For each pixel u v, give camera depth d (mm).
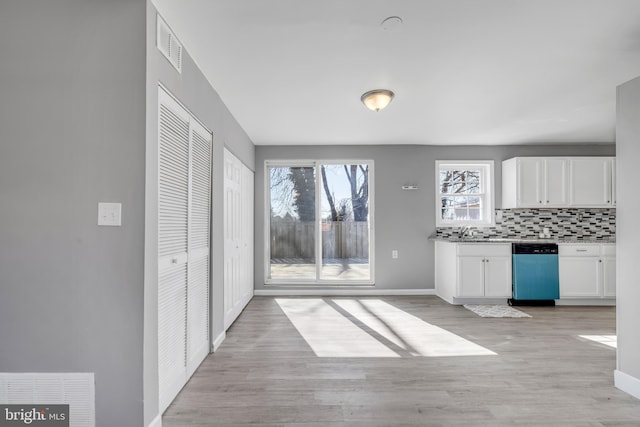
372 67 2584
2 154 1678
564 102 3352
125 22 1701
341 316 3912
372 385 2270
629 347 2180
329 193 5215
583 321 3768
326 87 2955
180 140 2221
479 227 5094
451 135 4617
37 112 1683
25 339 1665
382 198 5137
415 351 2861
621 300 2232
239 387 2240
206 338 2766
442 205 5223
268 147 5137
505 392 2186
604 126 4191
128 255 1678
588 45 2264
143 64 1698
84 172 1681
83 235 1673
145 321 1688
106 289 1671
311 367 2547
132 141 1687
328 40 2197
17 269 1664
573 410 1984
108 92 1688
